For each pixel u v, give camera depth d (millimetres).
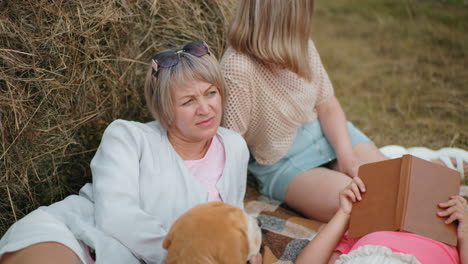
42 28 1956
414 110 3588
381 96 3842
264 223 2311
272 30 2053
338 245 1855
